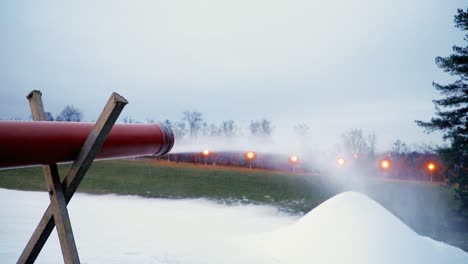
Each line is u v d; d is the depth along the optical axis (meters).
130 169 24.64
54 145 2.12
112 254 5.46
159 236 7.27
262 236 7.15
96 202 11.91
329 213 6.48
